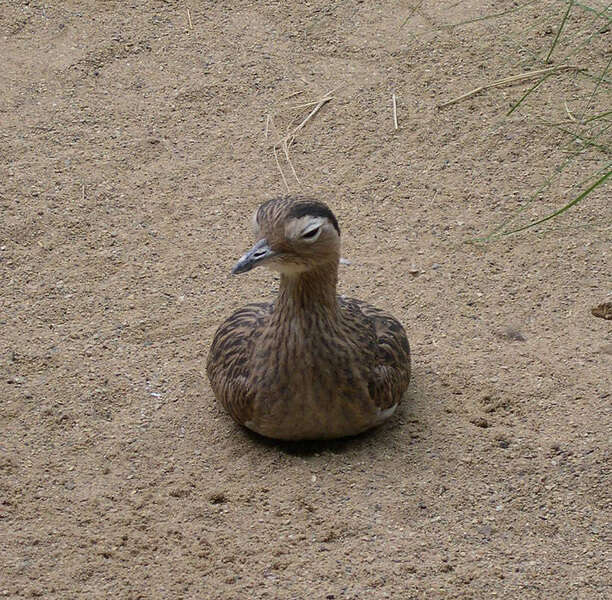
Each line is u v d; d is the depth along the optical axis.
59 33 11.18
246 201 9.15
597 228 8.73
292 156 9.68
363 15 11.45
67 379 7.34
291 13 11.54
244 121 10.10
